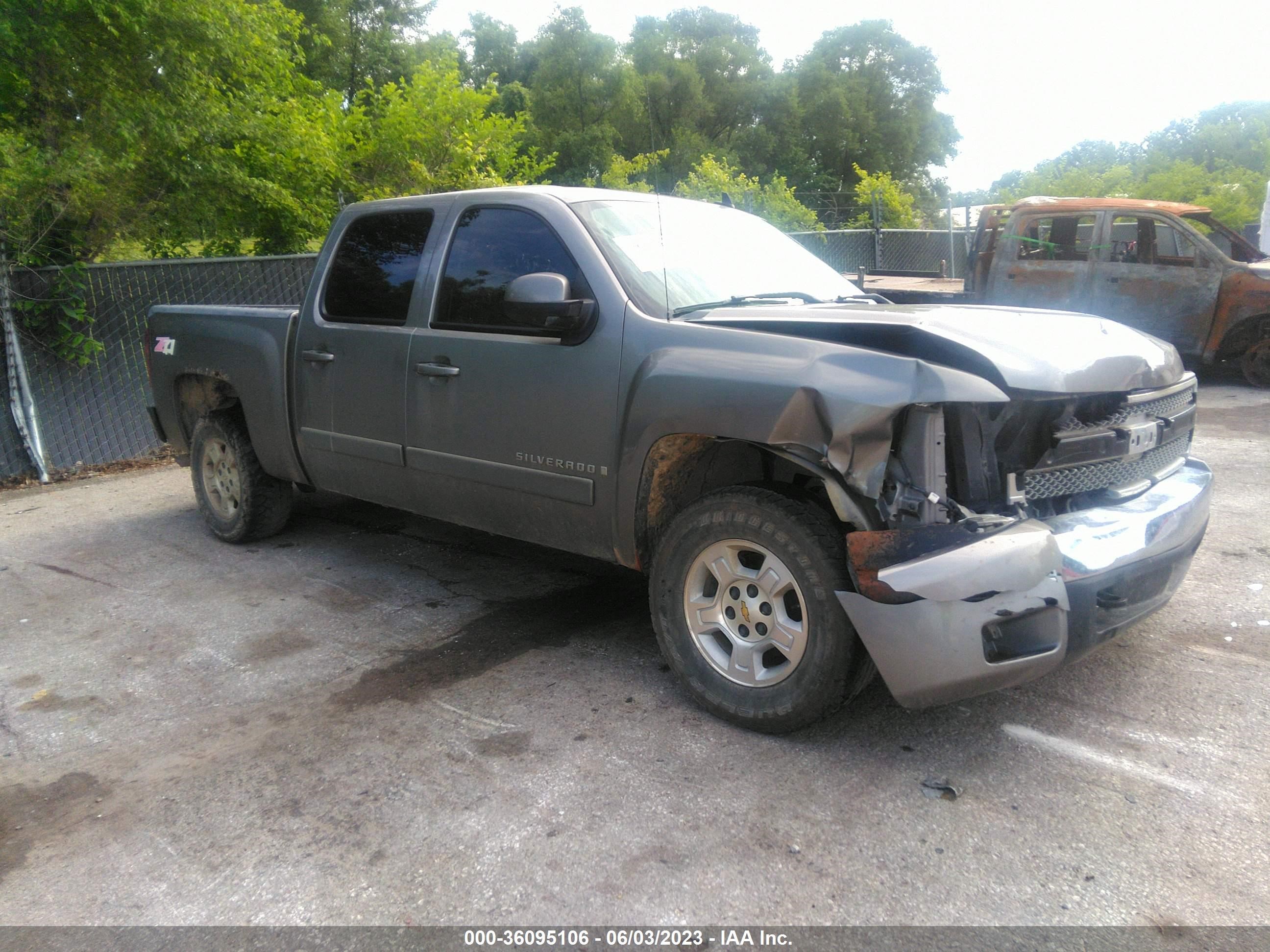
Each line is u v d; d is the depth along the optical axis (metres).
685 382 3.19
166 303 8.70
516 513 3.93
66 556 5.65
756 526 3.06
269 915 2.43
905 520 2.82
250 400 5.16
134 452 8.63
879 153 53.12
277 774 3.12
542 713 3.46
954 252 16.53
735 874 2.51
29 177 7.32
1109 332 3.46
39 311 7.96
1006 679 2.79
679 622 3.37
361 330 4.46
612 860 2.59
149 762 3.23
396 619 4.46
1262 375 9.46
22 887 2.59
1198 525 3.28
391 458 4.39
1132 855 2.53
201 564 5.39
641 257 3.71
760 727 3.18
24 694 3.81
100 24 7.66
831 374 2.88
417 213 4.38
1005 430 2.92
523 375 3.74
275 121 9.91
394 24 29.11
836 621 2.92
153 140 8.32
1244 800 2.75
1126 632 3.93
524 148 17.03
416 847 2.69
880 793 2.86
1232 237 10.03
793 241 4.63
